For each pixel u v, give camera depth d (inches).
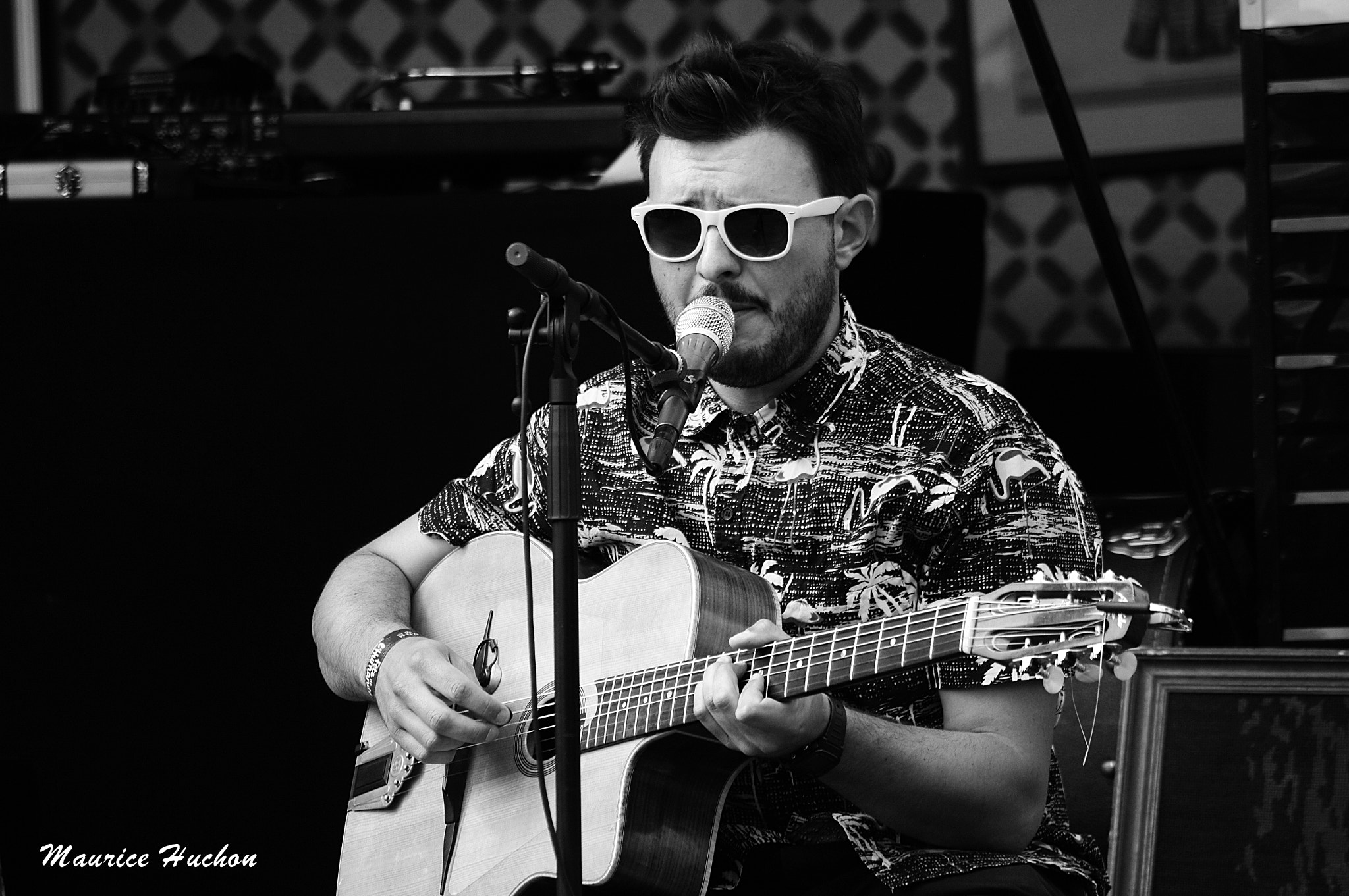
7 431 415.2
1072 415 557.0
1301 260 384.5
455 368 405.4
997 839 263.0
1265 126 381.4
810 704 246.4
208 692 408.8
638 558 288.5
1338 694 276.7
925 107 684.7
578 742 236.8
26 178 433.1
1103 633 221.3
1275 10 377.7
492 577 318.0
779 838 279.9
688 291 282.5
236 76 516.1
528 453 325.7
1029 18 336.8
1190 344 660.1
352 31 709.9
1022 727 264.2
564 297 232.8
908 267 512.1
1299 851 270.5
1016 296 677.3
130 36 714.8
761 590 281.9
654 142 296.2
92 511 413.4
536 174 478.6
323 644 321.1
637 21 703.1
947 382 289.9
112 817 406.9
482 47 706.8
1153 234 662.5
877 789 253.8
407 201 405.7
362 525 408.5
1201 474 360.8
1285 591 384.5
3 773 345.7
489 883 287.3
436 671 293.6
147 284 411.8
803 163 284.8
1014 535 274.4
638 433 253.4
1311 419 384.2
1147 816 278.2
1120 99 660.1
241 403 410.9
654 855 272.5
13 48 712.4
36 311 414.3
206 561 410.9
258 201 408.8
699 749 271.9
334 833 402.3
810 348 288.2
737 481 292.8
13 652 411.2
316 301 408.8
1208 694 282.7
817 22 692.1
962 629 234.1
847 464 285.6
